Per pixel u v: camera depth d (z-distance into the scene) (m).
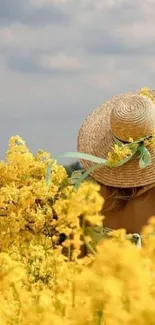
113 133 6.17
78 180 5.78
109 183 5.98
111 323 2.06
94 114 6.70
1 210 5.52
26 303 2.59
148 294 2.04
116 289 2.06
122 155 5.89
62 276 2.72
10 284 2.64
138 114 6.05
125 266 2.07
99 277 2.11
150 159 5.89
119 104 6.17
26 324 2.40
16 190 5.52
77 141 6.59
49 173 5.68
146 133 6.01
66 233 2.95
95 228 5.41
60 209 2.94
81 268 2.72
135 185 5.91
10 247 5.39
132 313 1.97
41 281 4.06
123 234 2.60
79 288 2.27
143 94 6.69
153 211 5.89
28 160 5.84
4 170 5.87
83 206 2.79
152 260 2.28
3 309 2.56
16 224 5.43
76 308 2.17
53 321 2.19
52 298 2.66
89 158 5.89
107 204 5.91
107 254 2.11
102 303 2.09
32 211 5.48
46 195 5.59
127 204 5.89
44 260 4.18
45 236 5.45
